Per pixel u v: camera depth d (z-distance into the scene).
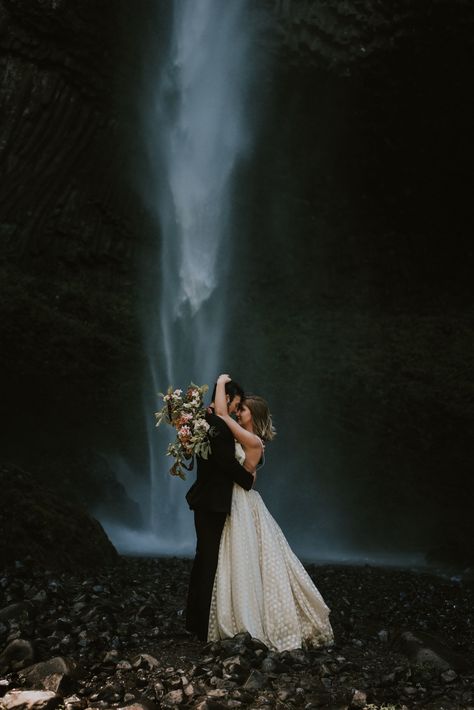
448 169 23.91
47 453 14.38
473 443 18.48
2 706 2.76
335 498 17.05
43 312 18.52
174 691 2.97
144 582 5.64
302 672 3.40
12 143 19.78
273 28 22.11
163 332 22.05
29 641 3.36
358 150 24.16
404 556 13.13
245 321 23.53
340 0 21.70
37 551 5.60
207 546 3.84
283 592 3.79
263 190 24.84
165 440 18.27
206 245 23.95
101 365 18.81
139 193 22.45
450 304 24.45
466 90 22.30
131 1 20.33
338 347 22.78
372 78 22.48
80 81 20.48
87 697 2.94
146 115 22.12
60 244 20.78
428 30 21.23
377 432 19.31
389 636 4.26
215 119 23.47
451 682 3.39
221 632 3.71
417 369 21.39
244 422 4.11
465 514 15.91
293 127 23.94
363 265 25.14
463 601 6.30
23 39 19.52
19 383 16.28
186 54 22.28
